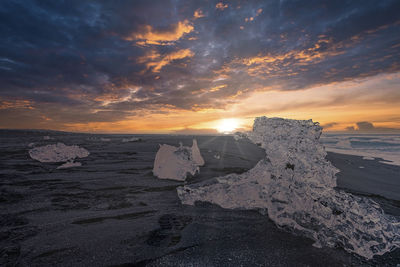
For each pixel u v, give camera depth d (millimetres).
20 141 16109
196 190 3424
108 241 2209
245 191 3188
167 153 5336
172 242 2223
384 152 12430
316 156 2750
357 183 5211
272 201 2836
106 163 6875
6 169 5742
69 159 7461
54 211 3010
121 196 3725
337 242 2227
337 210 2357
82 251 2014
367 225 2145
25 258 1892
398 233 2180
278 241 2303
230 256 1989
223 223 2713
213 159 7977
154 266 1817
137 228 2529
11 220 2691
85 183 4512
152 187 4285
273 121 3227
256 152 10242
